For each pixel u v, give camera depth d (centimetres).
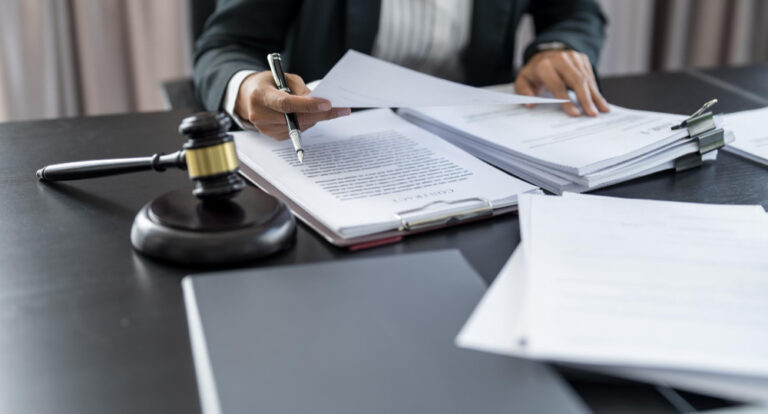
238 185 60
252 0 122
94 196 70
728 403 40
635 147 76
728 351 41
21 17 200
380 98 75
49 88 209
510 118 92
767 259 54
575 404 39
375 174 73
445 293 50
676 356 40
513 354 43
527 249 54
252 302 48
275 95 79
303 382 40
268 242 57
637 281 49
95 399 41
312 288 51
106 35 211
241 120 91
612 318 44
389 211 63
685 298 47
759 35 268
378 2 130
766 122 94
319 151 80
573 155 75
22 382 42
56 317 49
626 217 61
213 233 56
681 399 41
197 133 58
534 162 75
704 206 65
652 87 117
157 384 42
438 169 74
